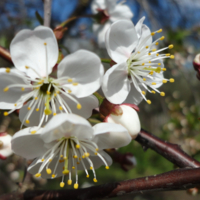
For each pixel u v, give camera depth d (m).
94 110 0.08
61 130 0.06
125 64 0.07
